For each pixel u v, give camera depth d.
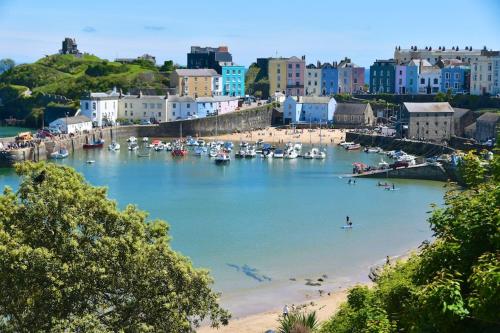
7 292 37.12
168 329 40.16
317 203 114.94
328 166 161.62
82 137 198.88
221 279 73.12
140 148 197.25
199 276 42.12
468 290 25.78
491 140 170.62
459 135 196.62
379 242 89.00
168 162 167.75
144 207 109.94
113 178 140.25
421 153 180.62
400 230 95.69
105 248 39.62
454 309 23.78
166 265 41.31
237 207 110.75
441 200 118.00
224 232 93.12
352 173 149.62
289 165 163.62
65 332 35.94
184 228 95.06
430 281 27.06
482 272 23.41
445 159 145.38
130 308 40.00
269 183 135.75
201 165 162.75
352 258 81.56
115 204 42.72
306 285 71.75
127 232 41.66
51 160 170.62
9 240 37.62
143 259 40.25
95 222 40.88
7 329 36.62
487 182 30.86
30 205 40.38
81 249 39.53
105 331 36.97
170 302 39.97
